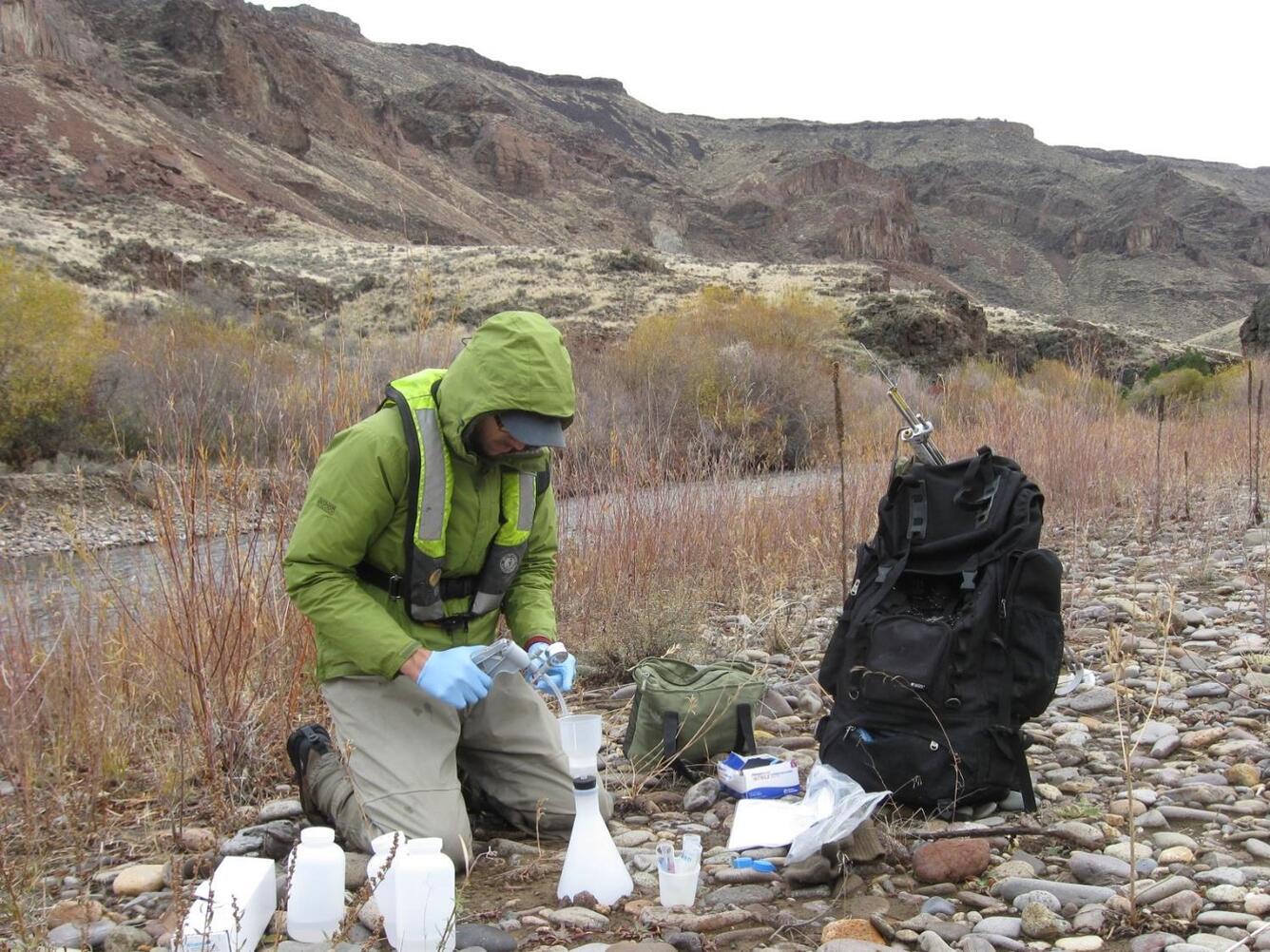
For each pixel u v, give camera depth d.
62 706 4.14
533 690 3.89
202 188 110.62
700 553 7.34
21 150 104.56
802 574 7.85
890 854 3.41
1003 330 64.94
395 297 44.88
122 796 4.17
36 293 15.35
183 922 2.75
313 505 3.44
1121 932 2.91
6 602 4.41
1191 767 4.05
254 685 4.53
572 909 3.14
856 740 3.70
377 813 3.43
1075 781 3.99
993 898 3.15
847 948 2.80
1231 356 69.69
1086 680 4.41
